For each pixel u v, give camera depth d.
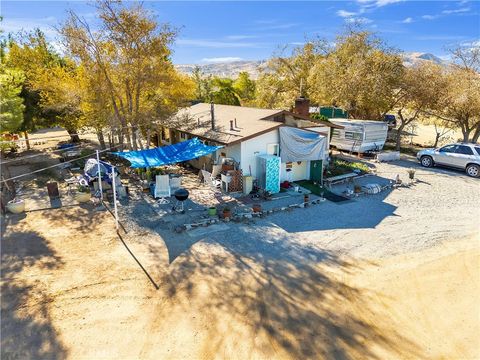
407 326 9.20
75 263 11.87
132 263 11.90
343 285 10.86
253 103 50.56
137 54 23.09
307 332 8.83
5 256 12.30
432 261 12.37
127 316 9.27
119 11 22.06
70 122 29.05
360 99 33.25
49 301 9.84
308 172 21.86
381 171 24.41
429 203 18.11
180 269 11.55
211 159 22.23
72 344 8.28
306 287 10.71
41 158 28.64
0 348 8.11
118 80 24.33
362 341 8.59
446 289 10.80
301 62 45.84
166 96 26.17
